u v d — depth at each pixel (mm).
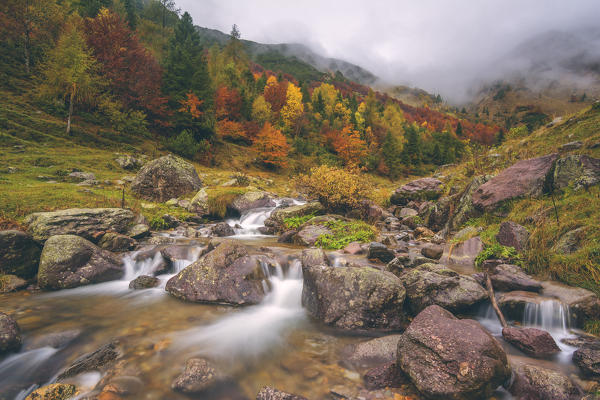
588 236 5836
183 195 16734
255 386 3588
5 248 6707
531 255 6234
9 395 3570
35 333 4742
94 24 37156
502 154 16688
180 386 3441
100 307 5820
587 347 3891
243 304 6047
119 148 29062
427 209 15102
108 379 3609
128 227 9836
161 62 49438
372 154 69688
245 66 81500
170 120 40156
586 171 8258
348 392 3430
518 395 3252
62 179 16938
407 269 6715
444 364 3291
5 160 18484
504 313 5086
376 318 4996
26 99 30250
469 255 7473
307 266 6711
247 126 52562
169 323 5207
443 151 84625
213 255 6762
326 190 14461
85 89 29938
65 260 6887
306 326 5195
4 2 35500
